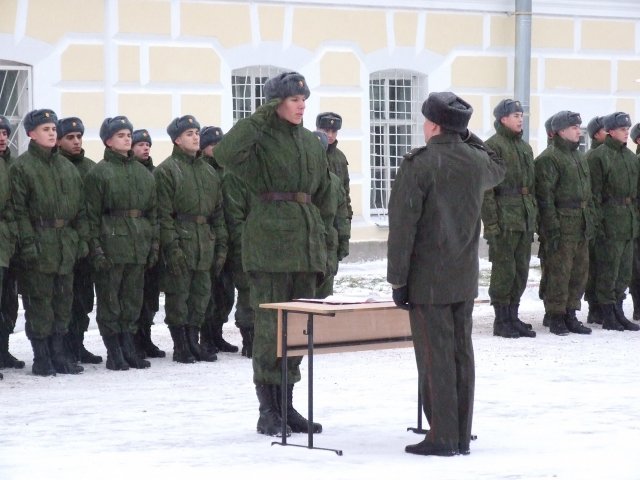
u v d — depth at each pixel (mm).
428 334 12133
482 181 12250
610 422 13734
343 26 33719
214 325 21125
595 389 16219
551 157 22859
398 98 35031
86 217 18922
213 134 20750
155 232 19484
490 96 35594
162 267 19750
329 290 18094
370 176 34656
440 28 34906
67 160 18875
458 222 12055
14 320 19281
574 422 13758
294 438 13102
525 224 22453
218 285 20922
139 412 14859
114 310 19078
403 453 12203
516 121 22562
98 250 18859
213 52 32031
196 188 19812
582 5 36438
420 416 13391
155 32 31297
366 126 34125
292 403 14125
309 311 12234
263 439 13008
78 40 30484
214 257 20109
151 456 12047
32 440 13055
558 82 36406
